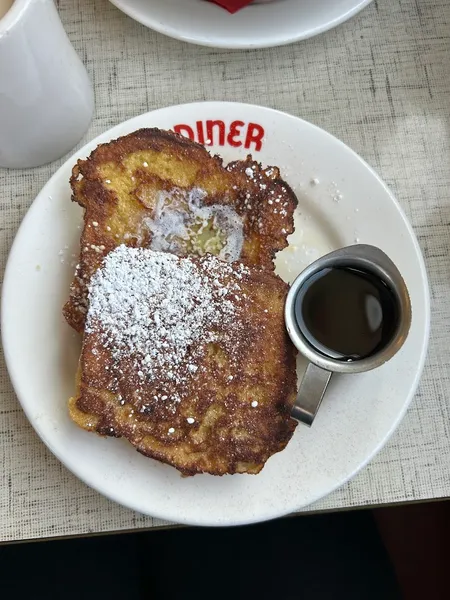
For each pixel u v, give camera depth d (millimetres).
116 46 473
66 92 403
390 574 483
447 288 439
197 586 471
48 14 353
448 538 511
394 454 413
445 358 428
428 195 454
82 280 392
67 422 389
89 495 405
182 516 377
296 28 440
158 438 369
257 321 380
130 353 369
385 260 388
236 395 373
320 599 467
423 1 483
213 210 411
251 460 372
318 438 393
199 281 379
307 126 427
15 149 419
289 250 426
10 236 444
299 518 493
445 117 467
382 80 472
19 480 406
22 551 476
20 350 400
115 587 472
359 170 423
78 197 401
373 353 385
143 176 403
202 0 444
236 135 429
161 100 467
